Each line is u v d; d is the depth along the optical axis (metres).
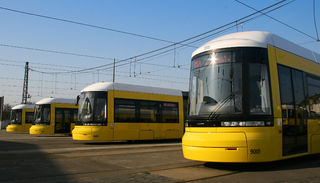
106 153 11.65
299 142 8.76
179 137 19.75
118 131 16.91
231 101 7.79
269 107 7.85
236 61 8.02
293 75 9.10
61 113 26.31
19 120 32.75
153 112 18.66
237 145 7.36
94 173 7.47
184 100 20.89
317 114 9.95
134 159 10.08
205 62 8.51
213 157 7.51
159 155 11.17
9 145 15.08
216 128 7.71
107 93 16.98
